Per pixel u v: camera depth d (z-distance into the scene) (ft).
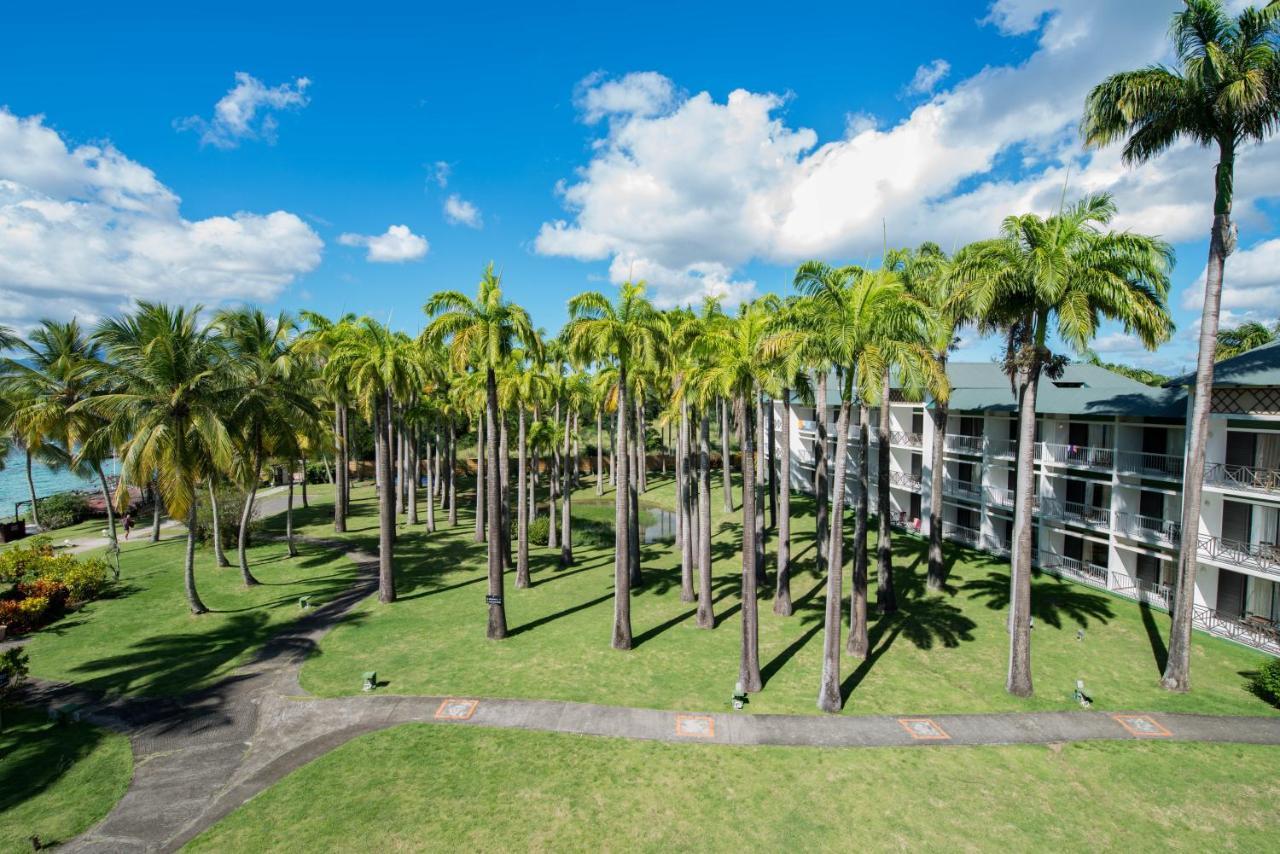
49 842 39.73
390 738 52.11
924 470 127.24
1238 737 51.42
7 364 110.83
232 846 39.63
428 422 160.04
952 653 68.85
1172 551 81.35
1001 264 59.11
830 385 172.35
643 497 190.90
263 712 56.65
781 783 45.75
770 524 140.56
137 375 75.31
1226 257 58.13
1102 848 39.29
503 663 67.00
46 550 98.73
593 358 77.41
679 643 72.59
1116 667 64.95
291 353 112.27
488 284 75.77
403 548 122.83
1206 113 56.80
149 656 68.85
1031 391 58.85
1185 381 74.84
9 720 55.11
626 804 43.52
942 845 39.58
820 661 67.10
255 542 124.98
